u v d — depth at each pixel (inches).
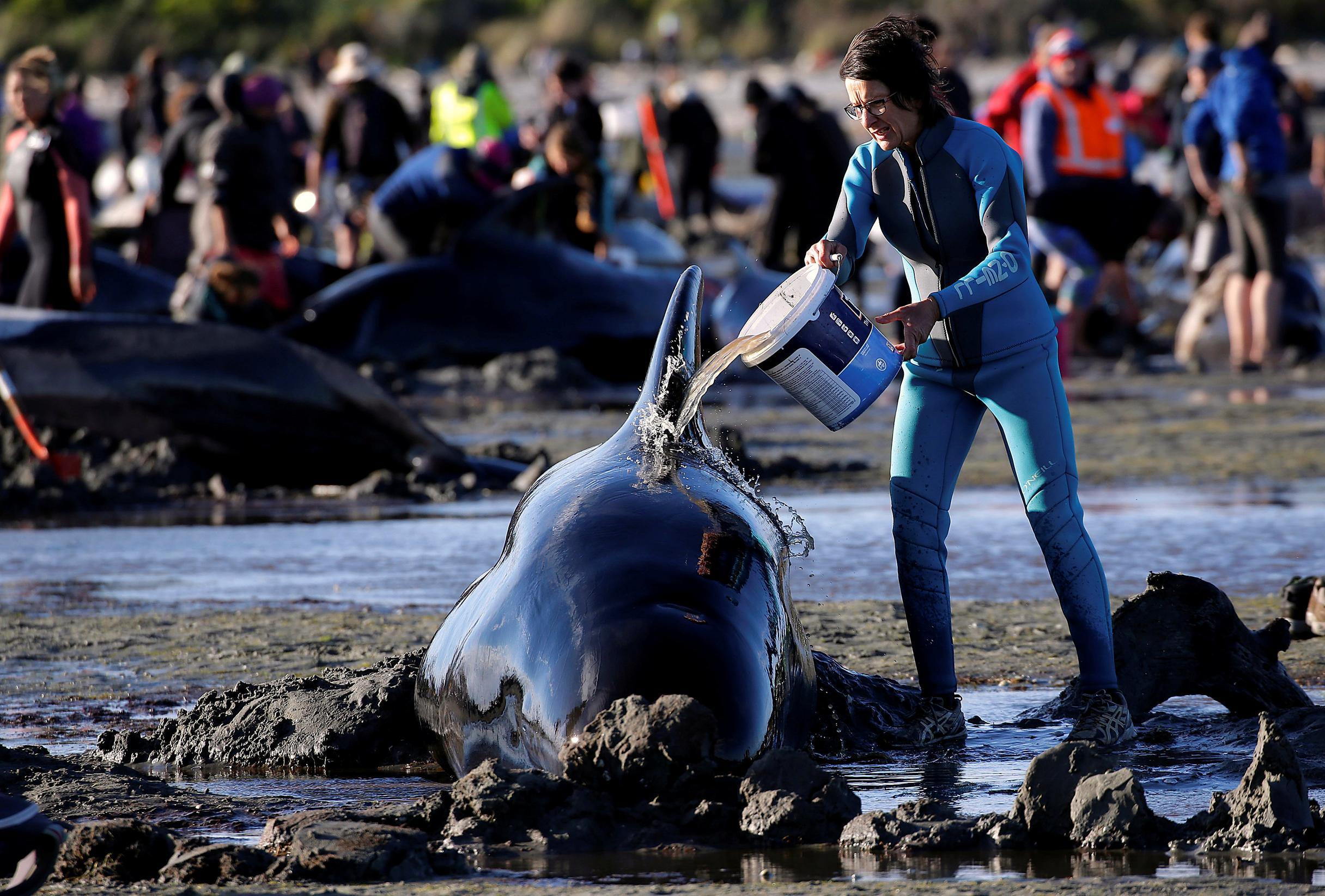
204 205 2349.9
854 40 753.0
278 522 1524.4
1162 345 2974.9
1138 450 1849.2
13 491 1599.4
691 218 4185.5
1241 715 800.9
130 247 3260.3
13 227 1819.6
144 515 1574.8
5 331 1664.6
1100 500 1536.7
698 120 4052.7
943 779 688.4
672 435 730.8
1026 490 777.6
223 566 1280.8
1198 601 812.0
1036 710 813.2
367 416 1710.1
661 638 613.0
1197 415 2138.3
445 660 687.1
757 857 562.3
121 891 522.3
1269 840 561.0
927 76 748.0
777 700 640.4
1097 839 569.3
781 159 2967.5
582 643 617.6
